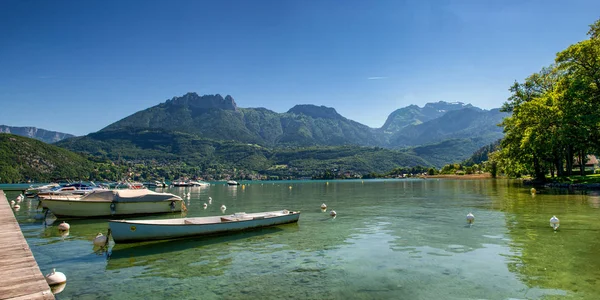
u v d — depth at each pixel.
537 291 10.68
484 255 15.02
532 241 17.44
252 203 46.94
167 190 102.69
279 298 10.67
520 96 64.81
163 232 19.05
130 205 31.28
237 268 14.08
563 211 27.88
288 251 16.81
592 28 47.09
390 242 18.23
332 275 12.85
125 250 17.53
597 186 48.38
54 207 28.88
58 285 12.33
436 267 13.48
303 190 88.81
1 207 32.94
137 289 11.84
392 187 95.19
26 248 15.31
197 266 14.52
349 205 40.22
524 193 49.53
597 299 9.92
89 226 26.22
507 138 66.25
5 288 10.23
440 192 63.00
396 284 11.69
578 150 60.00
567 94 47.16
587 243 16.77
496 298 10.22
